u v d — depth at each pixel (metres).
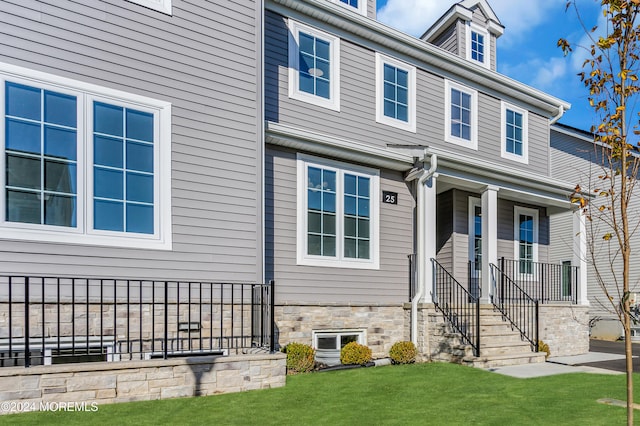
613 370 7.57
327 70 8.83
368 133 9.16
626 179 3.91
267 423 4.35
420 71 10.19
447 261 10.38
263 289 6.42
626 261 3.70
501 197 10.95
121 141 5.75
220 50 6.61
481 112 11.22
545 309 10.03
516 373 6.98
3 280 4.96
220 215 6.37
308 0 8.37
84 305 5.36
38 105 5.27
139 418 4.32
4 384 4.25
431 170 8.55
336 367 7.36
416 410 4.88
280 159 7.78
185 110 6.24
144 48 6.01
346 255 8.38
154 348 5.71
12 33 5.19
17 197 5.08
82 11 5.62
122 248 5.62
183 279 6.00
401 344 8.09
